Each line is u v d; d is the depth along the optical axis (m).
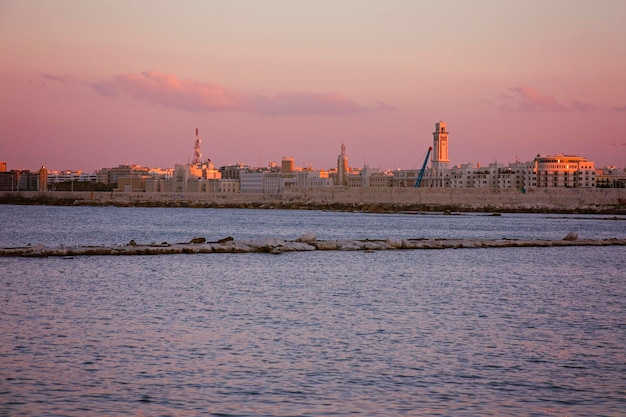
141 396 39.62
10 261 101.62
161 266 98.31
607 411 38.28
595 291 80.31
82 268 94.50
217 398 39.53
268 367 45.22
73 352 48.00
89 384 41.47
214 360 46.62
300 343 51.38
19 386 40.91
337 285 82.06
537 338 53.97
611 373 44.91
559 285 85.25
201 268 96.81
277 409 37.94
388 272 95.81
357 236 197.25
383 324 58.59
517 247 142.25
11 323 57.00
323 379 42.97
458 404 39.03
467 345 51.44
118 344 50.31
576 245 148.75
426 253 125.38
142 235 192.00
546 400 39.91
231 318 60.47
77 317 60.12
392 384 42.25
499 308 67.50
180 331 54.88
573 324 59.62
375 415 37.25
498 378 43.62
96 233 199.50
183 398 39.44
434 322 59.78
